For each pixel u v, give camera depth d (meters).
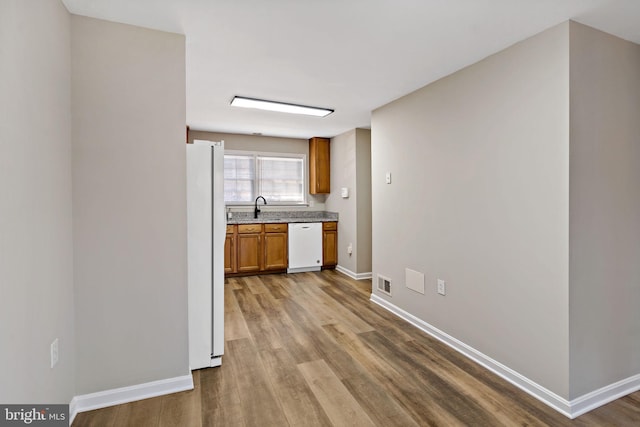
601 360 2.04
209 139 5.34
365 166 5.05
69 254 1.82
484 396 2.09
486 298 2.44
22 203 1.33
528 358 2.14
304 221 5.49
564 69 1.91
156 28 2.00
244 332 3.08
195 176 2.35
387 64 2.54
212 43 2.20
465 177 2.61
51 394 1.60
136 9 1.80
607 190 2.05
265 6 1.77
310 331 3.10
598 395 2.02
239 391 2.13
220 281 2.44
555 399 1.98
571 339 1.92
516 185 2.20
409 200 3.27
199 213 2.36
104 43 1.91
